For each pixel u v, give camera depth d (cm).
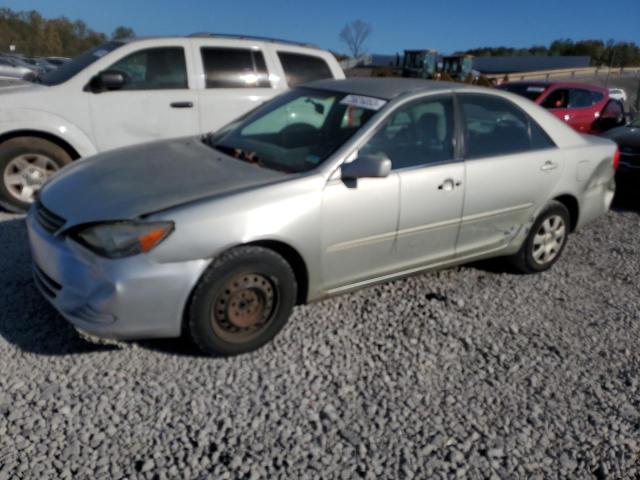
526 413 305
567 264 526
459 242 421
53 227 321
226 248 311
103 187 335
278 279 334
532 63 5888
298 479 250
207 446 265
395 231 379
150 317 304
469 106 425
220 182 335
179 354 334
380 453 269
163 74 625
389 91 405
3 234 508
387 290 436
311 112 416
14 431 265
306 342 356
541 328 399
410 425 289
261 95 666
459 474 260
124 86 604
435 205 393
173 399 295
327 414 291
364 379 323
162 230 298
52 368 314
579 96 1166
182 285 305
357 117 384
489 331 388
